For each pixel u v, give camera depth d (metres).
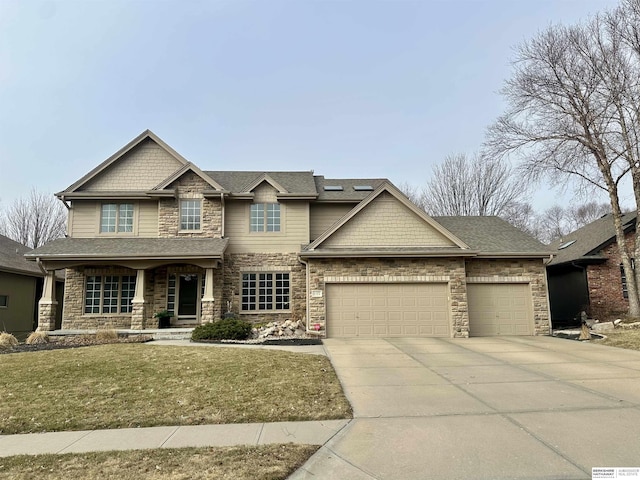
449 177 32.25
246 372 8.27
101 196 17.08
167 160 17.98
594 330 15.43
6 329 18.30
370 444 4.82
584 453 4.46
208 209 17.34
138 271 15.48
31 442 5.10
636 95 16.16
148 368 8.58
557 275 20.75
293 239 17.64
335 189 19.45
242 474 4.03
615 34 16.41
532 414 5.77
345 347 11.97
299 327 14.98
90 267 16.84
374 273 14.89
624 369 8.61
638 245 16.42
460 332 14.51
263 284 17.30
